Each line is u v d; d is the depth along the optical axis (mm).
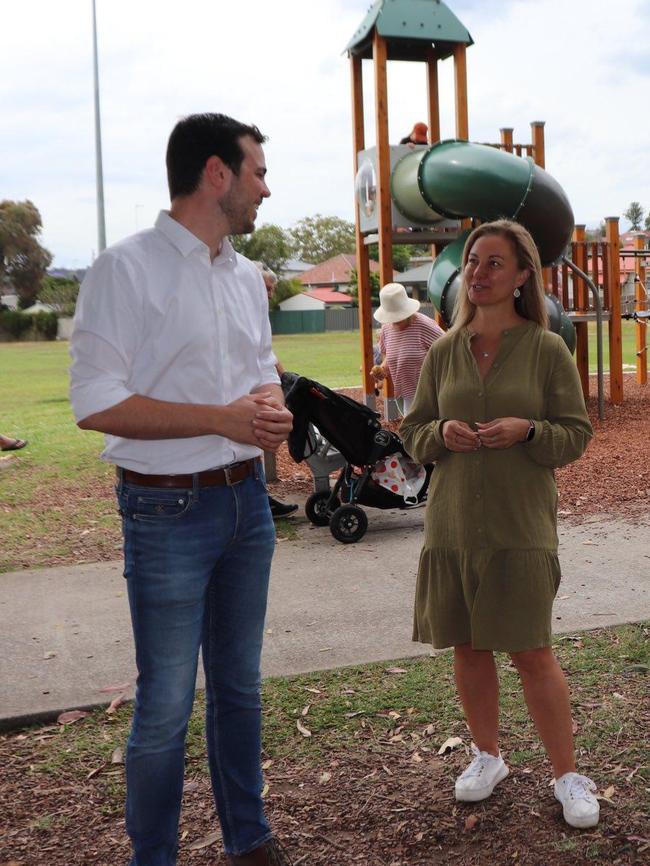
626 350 26203
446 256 11328
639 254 14273
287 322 73250
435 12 12273
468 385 2998
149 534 2502
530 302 3035
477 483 2953
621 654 4289
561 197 10539
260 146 2566
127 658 4543
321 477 7188
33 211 82125
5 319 67125
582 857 2793
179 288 2463
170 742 2559
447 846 2904
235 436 2438
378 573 5867
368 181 12500
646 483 7992
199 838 3049
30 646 4762
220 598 2740
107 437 2580
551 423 2975
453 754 3461
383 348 9477
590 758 3352
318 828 3043
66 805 3266
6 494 8711
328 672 4254
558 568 3016
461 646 3139
